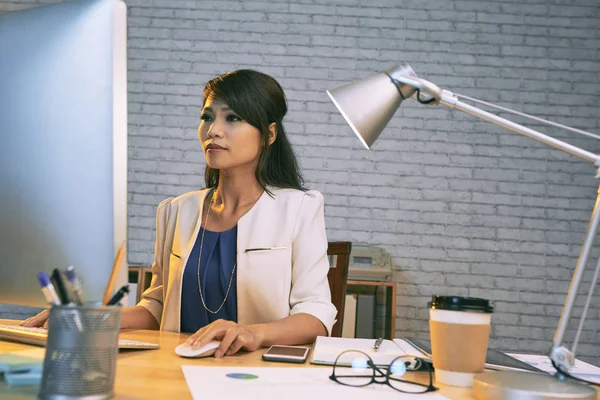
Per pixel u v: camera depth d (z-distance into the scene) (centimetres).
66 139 75
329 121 454
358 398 75
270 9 460
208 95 152
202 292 153
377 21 459
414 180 452
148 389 74
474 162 454
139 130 453
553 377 82
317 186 450
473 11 461
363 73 457
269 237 152
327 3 461
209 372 86
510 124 92
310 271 150
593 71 457
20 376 71
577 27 460
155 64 456
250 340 107
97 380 64
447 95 95
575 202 452
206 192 166
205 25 459
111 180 73
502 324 446
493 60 457
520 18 461
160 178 450
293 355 101
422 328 444
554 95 456
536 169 453
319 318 136
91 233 74
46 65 77
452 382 85
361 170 452
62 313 63
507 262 449
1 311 434
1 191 79
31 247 78
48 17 78
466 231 450
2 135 79
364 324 400
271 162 163
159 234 167
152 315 158
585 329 445
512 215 451
